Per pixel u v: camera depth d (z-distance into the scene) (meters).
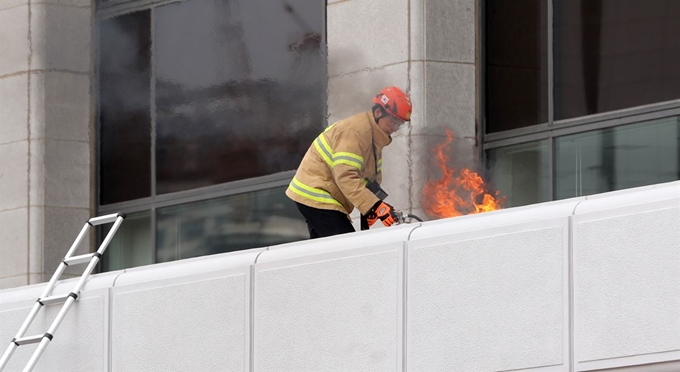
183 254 40.44
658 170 31.77
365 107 35.16
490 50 34.81
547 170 33.69
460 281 23.44
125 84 41.66
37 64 41.78
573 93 33.38
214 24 39.94
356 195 26.72
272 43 38.62
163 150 40.97
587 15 33.31
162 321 27.69
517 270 22.75
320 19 37.44
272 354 25.88
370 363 24.45
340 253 25.17
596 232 21.88
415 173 34.00
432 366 23.61
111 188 42.00
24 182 41.66
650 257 21.22
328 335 25.11
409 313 24.03
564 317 22.09
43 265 41.25
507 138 34.31
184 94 40.56
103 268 42.22
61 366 29.23
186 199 40.28
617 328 21.45
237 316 26.50
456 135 34.28
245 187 39.00
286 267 25.91
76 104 42.03
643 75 32.22
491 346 22.89
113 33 41.84
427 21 34.16
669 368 20.94
